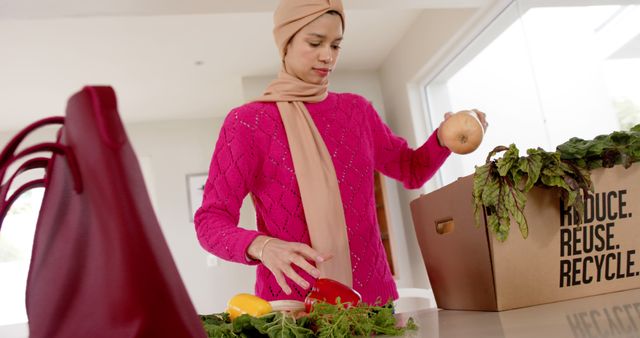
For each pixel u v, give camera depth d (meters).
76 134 0.34
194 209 5.77
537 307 0.75
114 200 0.32
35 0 2.52
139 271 0.32
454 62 3.94
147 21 3.58
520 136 3.29
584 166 0.80
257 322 0.60
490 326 0.61
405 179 1.42
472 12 3.29
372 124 1.43
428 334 0.60
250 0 2.79
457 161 4.00
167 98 5.15
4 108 4.76
